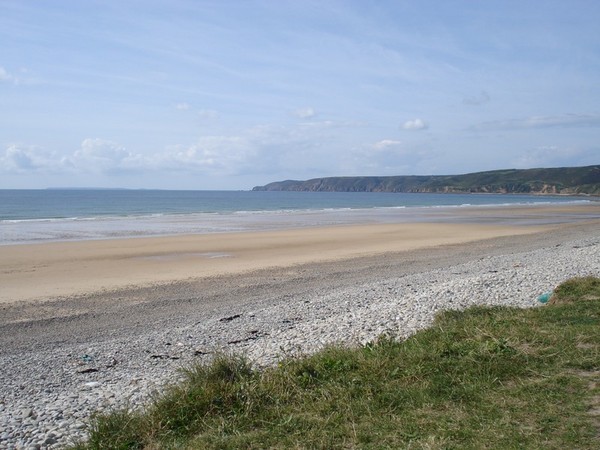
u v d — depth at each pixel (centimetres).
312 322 1165
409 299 1290
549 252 2339
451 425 504
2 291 1683
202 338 1105
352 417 541
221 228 4166
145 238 3322
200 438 523
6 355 1041
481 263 2089
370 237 3397
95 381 840
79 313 1391
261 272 2028
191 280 1866
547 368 625
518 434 475
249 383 633
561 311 910
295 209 8075
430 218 5597
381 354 705
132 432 549
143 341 1100
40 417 650
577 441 455
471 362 651
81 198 12106
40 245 2930
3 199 10956
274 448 494
